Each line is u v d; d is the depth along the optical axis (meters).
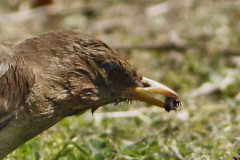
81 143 24.64
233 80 31.45
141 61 33.59
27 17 38.62
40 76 20.69
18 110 20.17
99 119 27.08
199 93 30.77
